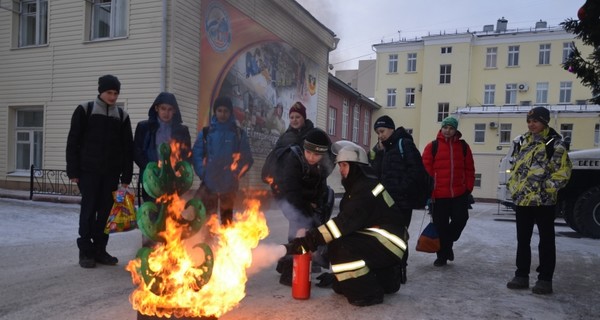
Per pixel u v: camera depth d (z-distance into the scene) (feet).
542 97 112.68
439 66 118.42
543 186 14.30
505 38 115.03
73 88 40.09
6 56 42.93
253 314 11.32
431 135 118.62
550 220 14.40
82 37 39.60
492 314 12.10
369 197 12.39
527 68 113.50
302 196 13.88
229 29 42.14
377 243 12.36
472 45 117.60
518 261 15.05
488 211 57.16
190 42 37.65
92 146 15.67
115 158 16.16
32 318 10.64
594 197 29.32
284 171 13.88
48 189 40.34
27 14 42.86
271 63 49.01
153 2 36.58
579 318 12.01
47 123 41.14
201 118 38.68
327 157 13.76
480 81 117.29
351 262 12.23
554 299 13.79
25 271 14.93
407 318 11.48
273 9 49.16
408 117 123.54
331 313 11.61
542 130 14.83
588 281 16.29
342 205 12.89
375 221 12.58
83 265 15.61
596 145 96.02
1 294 12.42
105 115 15.92
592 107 99.14
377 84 126.62
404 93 124.16
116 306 11.59
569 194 30.99
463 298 13.56
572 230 35.27
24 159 43.32
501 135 103.19
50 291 12.78
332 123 76.79
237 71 43.01
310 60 59.11
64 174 39.81
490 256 21.06
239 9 43.50
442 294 13.94
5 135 43.11
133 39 37.37
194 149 16.30
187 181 9.14
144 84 37.06
